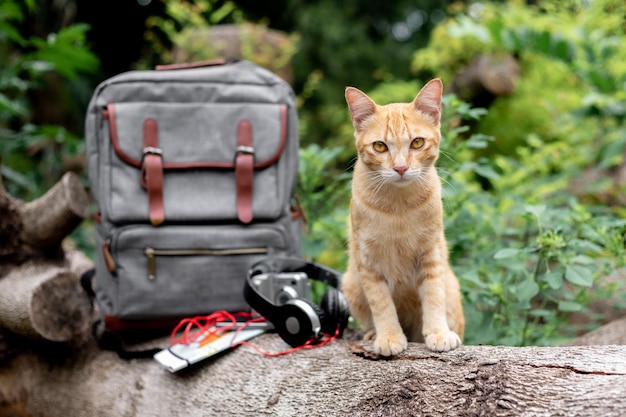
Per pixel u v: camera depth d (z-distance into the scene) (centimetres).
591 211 308
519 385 146
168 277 227
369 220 191
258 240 233
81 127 732
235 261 232
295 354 199
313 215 299
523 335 230
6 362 251
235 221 235
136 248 225
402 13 1036
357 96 196
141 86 235
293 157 245
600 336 230
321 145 724
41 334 236
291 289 216
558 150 395
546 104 470
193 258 228
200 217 230
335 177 327
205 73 242
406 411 154
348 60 948
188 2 688
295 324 199
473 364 161
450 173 231
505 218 315
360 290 211
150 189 226
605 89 411
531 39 456
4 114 396
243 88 242
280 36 568
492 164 293
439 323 187
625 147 382
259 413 183
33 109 687
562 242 218
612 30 492
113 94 234
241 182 233
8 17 399
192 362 204
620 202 358
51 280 242
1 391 248
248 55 512
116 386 228
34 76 401
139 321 231
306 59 935
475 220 262
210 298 230
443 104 276
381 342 182
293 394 182
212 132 237
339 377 178
